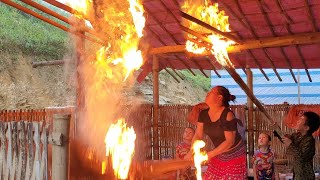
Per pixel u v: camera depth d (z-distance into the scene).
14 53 16.03
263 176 5.63
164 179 5.23
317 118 5.03
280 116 7.67
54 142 3.24
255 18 6.43
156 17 7.08
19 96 14.62
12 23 17.86
